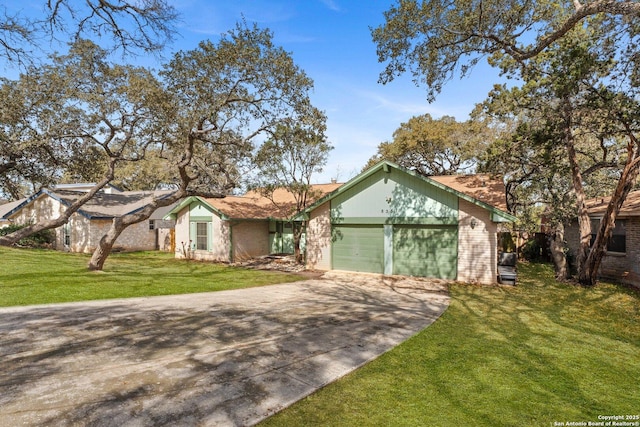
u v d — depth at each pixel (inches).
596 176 751.7
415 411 158.1
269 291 449.4
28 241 858.8
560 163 585.9
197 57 463.2
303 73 504.7
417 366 209.9
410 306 374.3
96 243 856.9
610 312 353.7
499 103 546.3
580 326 304.0
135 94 516.1
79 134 596.7
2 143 634.2
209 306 351.6
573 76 402.3
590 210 585.6
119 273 528.7
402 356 226.1
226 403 161.3
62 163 765.9
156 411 152.6
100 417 146.7
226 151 634.2
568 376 199.0
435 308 366.0
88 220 845.8
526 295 434.3
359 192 598.5
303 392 174.2
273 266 692.1
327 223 627.2
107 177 588.7
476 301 400.8
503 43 384.5
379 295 432.5
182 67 464.8
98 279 464.8
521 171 659.4
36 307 323.6
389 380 190.1
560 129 500.4
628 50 382.3
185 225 816.9
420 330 286.0
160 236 1003.9
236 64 470.6
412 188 556.1
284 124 545.6
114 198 1008.2
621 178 448.8
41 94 566.9
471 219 515.5
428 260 548.7
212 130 530.3
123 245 918.4
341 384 184.1
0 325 267.6
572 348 246.7
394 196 569.6
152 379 183.8
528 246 783.7
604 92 419.2
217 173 716.0
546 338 269.0
